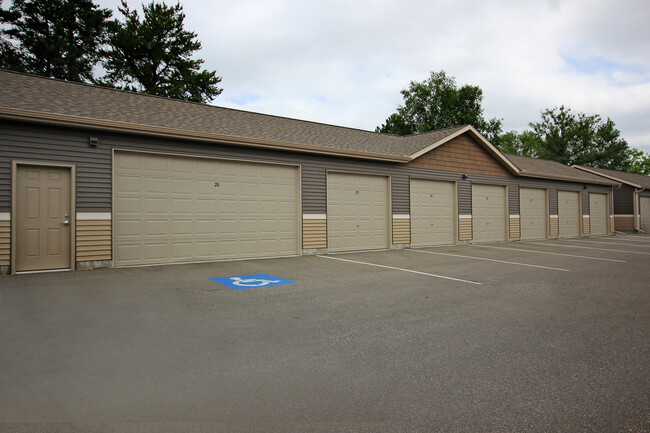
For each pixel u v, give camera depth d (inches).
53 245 330.6
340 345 163.8
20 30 1055.0
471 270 370.3
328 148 473.4
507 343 168.9
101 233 345.4
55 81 415.5
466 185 645.3
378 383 128.0
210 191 408.2
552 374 137.1
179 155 386.3
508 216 712.4
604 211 948.6
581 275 350.9
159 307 218.2
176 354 150.1
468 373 137.1
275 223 451.2
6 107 296.7
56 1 1068.5
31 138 317.1
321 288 279.1
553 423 104.7
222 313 208.8
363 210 526.6
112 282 285.3
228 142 404.5
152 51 1143.0
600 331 187.0
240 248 426.3
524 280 321.7
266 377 131.3
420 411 110.2
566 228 841.5
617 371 140.1
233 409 109.3
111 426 99.0
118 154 358.0
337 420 104.4
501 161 698.2
